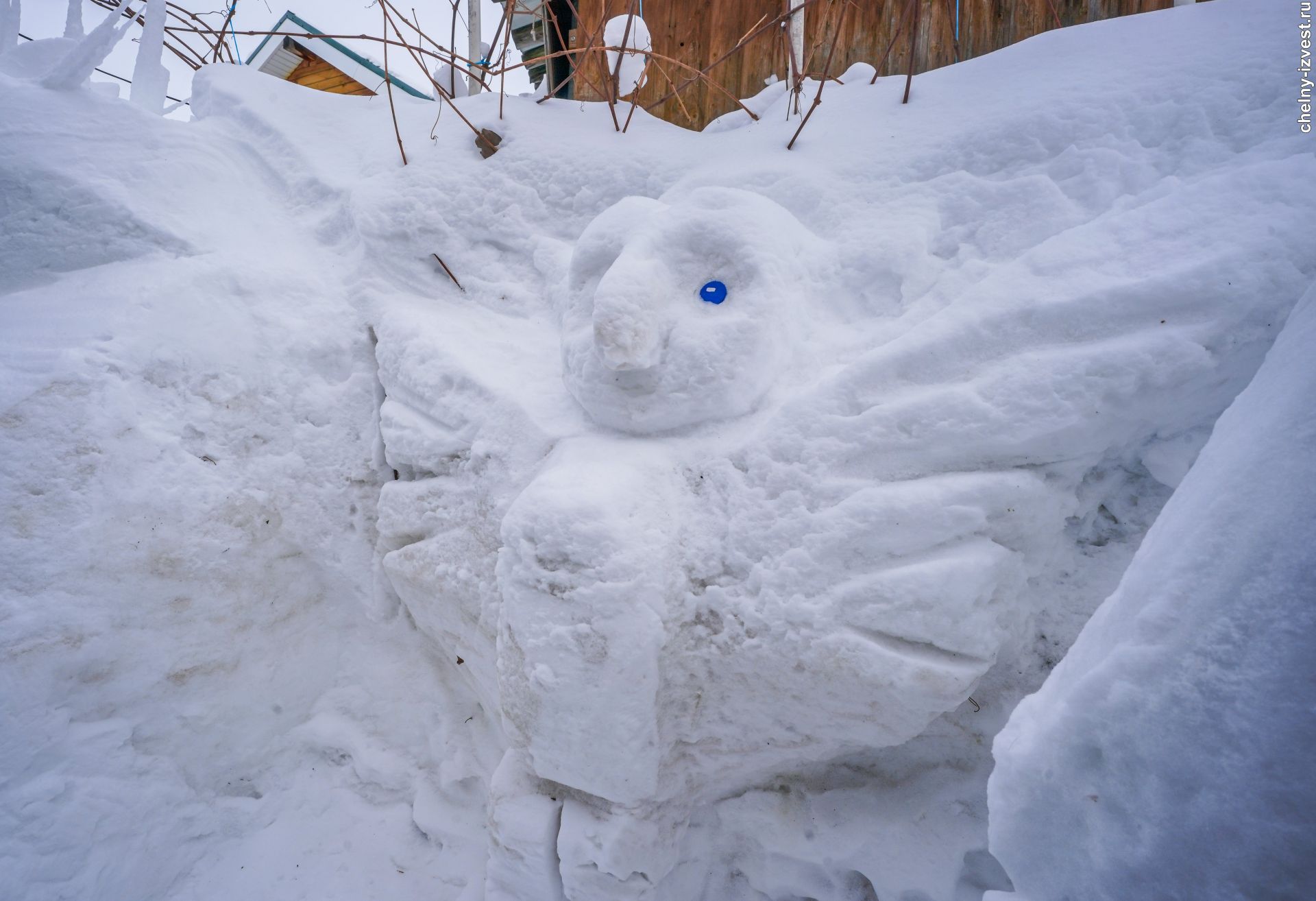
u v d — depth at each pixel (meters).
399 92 3.88
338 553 2.79
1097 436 1.68
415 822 2.66
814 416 1.90
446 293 3.10
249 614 2.66
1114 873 0.94
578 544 1.82
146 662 2.41
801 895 2.23
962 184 2.44
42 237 2.78
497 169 3.22
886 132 2.75
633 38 3.42
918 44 3.71
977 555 1.66
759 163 2.83
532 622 1.88
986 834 1.98
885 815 2.13
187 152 3.23
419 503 2.54
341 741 2.77
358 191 3.16
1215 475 1.07
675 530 1.97
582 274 2.27
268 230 3.26
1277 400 1.06
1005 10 3.57
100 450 2.36
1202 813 0.83
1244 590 0.86
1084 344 1.67
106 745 2.32
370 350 3.00
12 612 2.15
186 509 2.50
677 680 1.94
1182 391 1.62
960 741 2.08
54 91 3.03
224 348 2.71
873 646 1.67
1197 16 2.52
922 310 2.21
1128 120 2.28
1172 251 1.67
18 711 2.14
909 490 1.71
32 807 2.14
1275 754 0.77
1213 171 2.03
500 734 2.59
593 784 1.94
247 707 2.66
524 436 2.31
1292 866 0.75
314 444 2.81
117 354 2.47
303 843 2.62
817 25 3.81
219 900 2.44
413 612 2.70
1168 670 0.90
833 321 2.33
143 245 2.88
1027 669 1.95
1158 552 1.07
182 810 2.48
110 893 2.26
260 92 3.72
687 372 2.04
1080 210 2.19
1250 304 1.52
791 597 1.77
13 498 2.21
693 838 2.29
